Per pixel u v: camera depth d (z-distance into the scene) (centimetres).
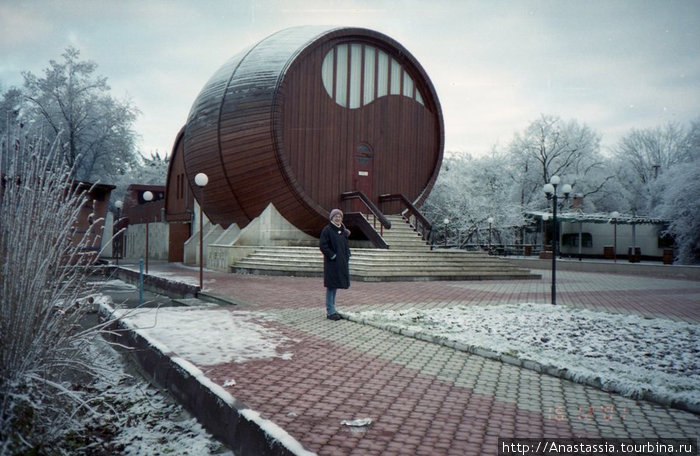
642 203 4625
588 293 1317
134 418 422
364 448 313
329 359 549
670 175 3356
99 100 3694
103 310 786
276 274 1747
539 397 424
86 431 388
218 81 2222
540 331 690
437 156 2466
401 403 405
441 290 1302
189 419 420
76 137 3578
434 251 1838
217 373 481
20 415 315
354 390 439
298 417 368
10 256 338
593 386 455
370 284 1433
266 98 2012
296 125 2097
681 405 393
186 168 2414
